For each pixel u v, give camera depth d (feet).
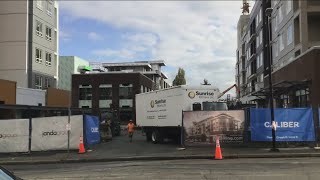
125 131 188.14
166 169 53.36
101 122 120.98
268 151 73.67
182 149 80.64
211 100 93.25
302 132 79.97
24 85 160.25
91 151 81.97
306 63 110.83
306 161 60.34
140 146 92.99
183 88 91.91
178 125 92.68
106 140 113.80
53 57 183.93
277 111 80.33
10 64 161.79
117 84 253.03
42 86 171.32
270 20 197.16
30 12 164.76
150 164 60.85
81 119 81.71
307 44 130.31
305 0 132.16
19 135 80.18
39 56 170.09
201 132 83.66
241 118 82.64
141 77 258.98
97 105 252.21
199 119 83.87
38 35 169.78
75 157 72.28
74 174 51.08
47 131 80.69
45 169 58.65
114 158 70.03
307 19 134.31
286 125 80.07
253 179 42.75
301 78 116.16
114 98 252.01
